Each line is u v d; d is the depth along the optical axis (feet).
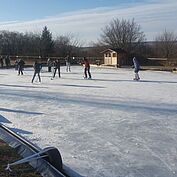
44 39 244.42
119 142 28.04
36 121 35.50
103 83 78.07
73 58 186.19
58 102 48.55
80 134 30.37
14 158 22.34
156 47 232.94
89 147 26.63
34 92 60.29
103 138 29.19
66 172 21.42
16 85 72.84
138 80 86.69
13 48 257.34
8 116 38.06
